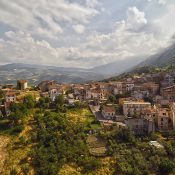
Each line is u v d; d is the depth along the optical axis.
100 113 153.62
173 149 105.25
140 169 98.94
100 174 98.69
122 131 118.31
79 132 123.38
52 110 150.00
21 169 103.25
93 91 190.75
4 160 110.50
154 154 104.25
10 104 151.12
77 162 104.69
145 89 196.75
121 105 156.38
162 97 172.12
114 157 104.69
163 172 98.19
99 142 115.44
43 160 104.88
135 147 110.69
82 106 161.50
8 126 134.50
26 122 135.25
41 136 119.81
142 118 130.62
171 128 127.38
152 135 118.69
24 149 114.50
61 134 121.50
